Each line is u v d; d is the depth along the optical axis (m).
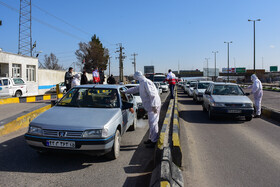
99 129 4.28
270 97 21.20
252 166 4.57
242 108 8.96
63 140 4.16
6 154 4.94
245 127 8.22
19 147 5.43
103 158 4.82
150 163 4.57
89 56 59.97
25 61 24.48
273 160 4.91
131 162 4.62
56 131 4.23
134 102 7.55
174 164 4.23
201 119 9.74
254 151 5.50
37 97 16.64
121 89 6.46
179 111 12.04
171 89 14.77
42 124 4.34
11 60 22.44
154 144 5.55
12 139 6.11
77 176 3.93
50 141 4.20
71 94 5.77
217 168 4.46
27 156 4.84
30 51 31.77
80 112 4.92
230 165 4.61
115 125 4.69
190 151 5.46
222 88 10.38
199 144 6.04
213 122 9.09
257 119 9.86
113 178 3.88
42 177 3.86
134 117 7.36
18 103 14.14
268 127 8.26
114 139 4.60
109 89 5.88
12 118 7.32
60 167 4.31
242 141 6.36
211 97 9.69
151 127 5.48
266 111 10.60
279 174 4.20
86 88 5.89
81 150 4.18
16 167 4.25
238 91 10.27
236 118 10.05
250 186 3.75
